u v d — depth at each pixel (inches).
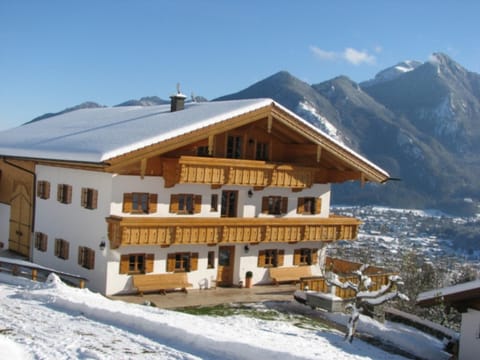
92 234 982.4
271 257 1151.0
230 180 1023.0
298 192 1171.9
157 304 922.1
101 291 959.6
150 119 1122.0
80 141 1026.7
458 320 1064.2
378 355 717.3
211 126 966.4
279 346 605.3
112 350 514.3
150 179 981.2
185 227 984.3
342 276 1166.3
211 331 625.9
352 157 1133.7
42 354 474.3
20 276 933.8
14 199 1221.7
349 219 1190.3
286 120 1056.2
